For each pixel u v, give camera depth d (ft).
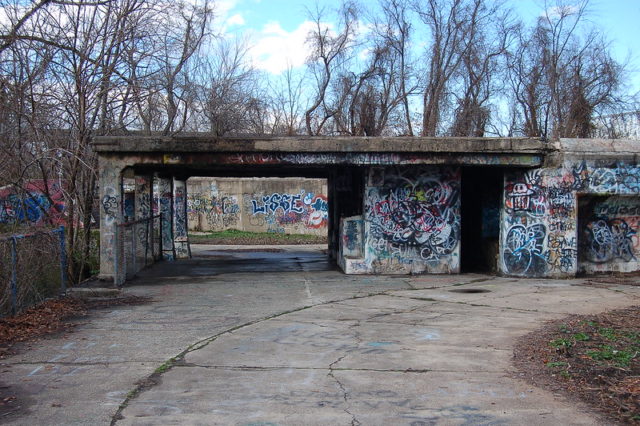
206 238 86.69
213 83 73.41
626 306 32.32
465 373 19.99
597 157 43.55
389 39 99.91
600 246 45.55
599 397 17.44
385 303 33.58
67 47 40.98
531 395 17.72
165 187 59.00
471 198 53.72
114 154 40.75
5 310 28.22
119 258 40.70
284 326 27.50
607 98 95.50
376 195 45.50
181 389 18.34
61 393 17.94
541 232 43.78
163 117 65.57
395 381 19.15
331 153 41.73
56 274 36.58
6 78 38.68
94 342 24.41
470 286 39.99
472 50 98.53
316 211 94.58
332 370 20.39
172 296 36.42
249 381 19.16
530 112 101.09
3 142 39.42
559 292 37.32
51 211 42.80
